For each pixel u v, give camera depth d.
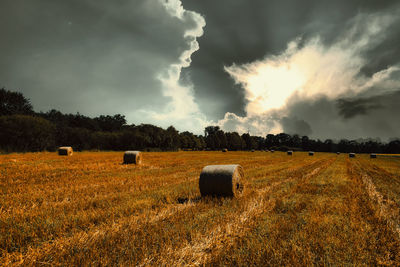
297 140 171.38
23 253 3.88
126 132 69.56
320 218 5.49
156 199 7.34
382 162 33.84
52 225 4.95
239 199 7.58
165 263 3.46
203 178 8.26
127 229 4.73
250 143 141.50
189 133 124.62
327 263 3.50
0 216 5.45
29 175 12.36
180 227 4.81
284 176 13.66
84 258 3.55
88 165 18.30
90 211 6.00
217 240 4.26
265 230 4.73
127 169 16.47
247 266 3.39
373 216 5.88
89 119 89.81
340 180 12.38
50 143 46.59
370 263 3.59
